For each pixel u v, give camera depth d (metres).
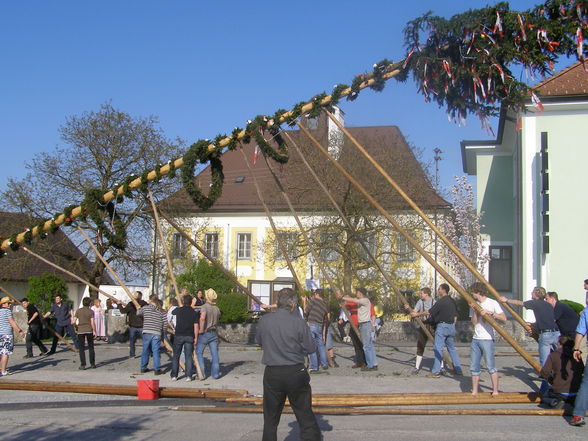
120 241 14.30
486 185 26.72
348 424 8.31
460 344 19.95
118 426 8.51
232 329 23.73
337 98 11.53
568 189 20.17
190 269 29.88
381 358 16.14
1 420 9.05
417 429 7.92
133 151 29.36
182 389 11.05
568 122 20.38
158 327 13.84
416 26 10.28
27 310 17.52
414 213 27.36
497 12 9.80
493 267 26.34
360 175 26.67
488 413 8.79
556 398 9.07
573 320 9.57
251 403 10.19
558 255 20.00
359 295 13.95
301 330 6.61
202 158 12.50
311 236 27.88
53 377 13.53
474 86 10.02
